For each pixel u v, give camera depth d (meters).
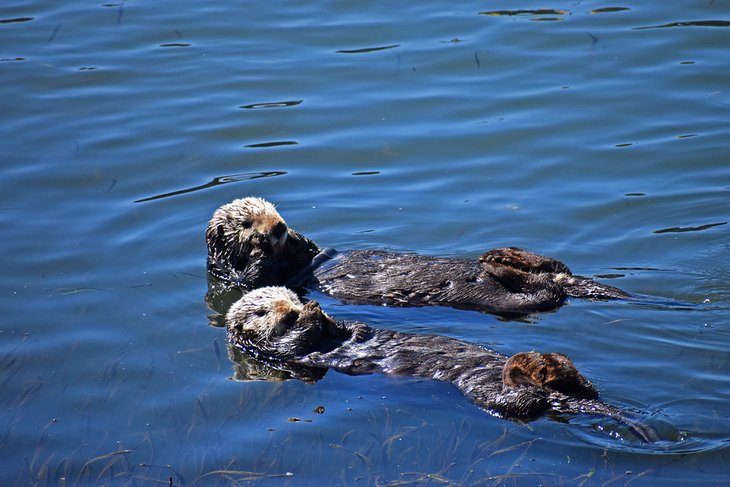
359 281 11.52
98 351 10.32
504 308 10.78
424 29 18.55
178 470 8.27
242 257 12.32
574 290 10.86
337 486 7.91
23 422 9.05
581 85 16.44
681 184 13.64
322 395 9.41
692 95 15.87
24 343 10.45
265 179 14.41
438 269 11.24
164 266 12.39
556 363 8.69
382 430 8.69
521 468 7.98
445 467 8.08
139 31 18.97
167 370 9.96
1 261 12.27
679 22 18.06
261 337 10.49
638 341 9.97
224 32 18.86
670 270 11.65
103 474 8.27
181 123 15.92
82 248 12.67
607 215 13.05
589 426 8.35
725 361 9.48
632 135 14.98
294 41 18.36
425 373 9.45
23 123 15.87
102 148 15.22
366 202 13.77
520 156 14.70
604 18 18.47
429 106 16.19
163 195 14.04
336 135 15.52
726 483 7.64
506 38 17.98
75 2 20.31
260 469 8.20
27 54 18.00
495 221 13.09
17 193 13.98
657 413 8.56
